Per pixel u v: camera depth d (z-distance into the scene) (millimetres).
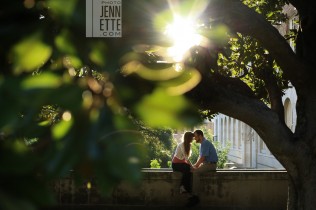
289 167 8805
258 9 11070
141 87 1115
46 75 1094
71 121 1058
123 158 1015
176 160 12438
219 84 8281
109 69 1143
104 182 1004
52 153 1032
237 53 10133
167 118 1035
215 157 12672
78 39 1166
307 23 8508
